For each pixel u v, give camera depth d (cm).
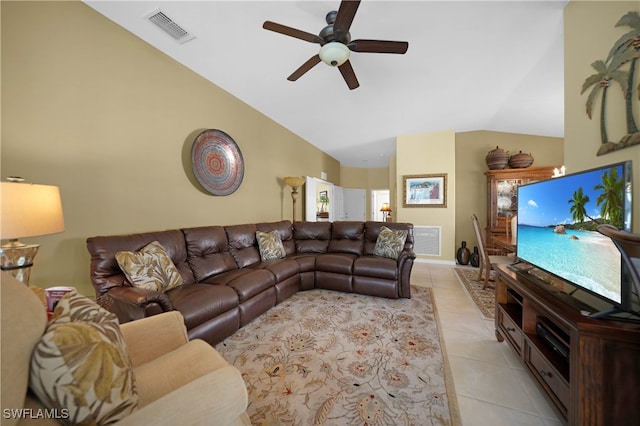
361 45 183
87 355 66
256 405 135
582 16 166
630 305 101
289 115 413
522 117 408
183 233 245
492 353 183
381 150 639
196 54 251
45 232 129
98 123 197
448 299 295
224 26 211
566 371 116
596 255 120
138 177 226
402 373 161
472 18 198
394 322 234
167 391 91
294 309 266
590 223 126
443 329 220
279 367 168
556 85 303
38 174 166
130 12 197
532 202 183
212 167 300
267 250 322
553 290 146
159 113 244
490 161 458
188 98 274
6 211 116
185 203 271
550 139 477
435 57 251
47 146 170
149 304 154
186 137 272
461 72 278
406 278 293
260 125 399
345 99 353
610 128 142
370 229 375
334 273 324
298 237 405
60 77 176
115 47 208
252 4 188
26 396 63
